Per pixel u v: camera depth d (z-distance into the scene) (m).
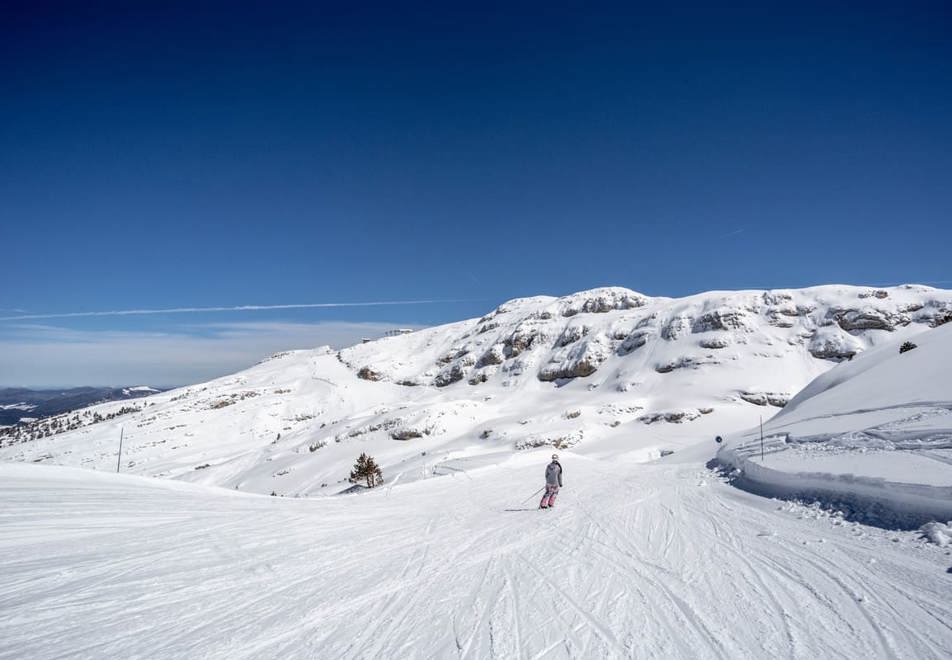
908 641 4.23
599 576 6.61
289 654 4.41
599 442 96.69
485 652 4.40
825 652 4.11
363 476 65.56
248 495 15.90
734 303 159.62
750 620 4.88
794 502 10.65
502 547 8.55
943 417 12.59
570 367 172.25
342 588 6.29
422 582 6.54
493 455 77.44
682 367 143.88
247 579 6.62
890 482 8.33
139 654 4.38
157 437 173.62
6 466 14.47
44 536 8.34
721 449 24.77
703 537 8.67
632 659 4.16
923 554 6.36
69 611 5.35
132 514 10.41
